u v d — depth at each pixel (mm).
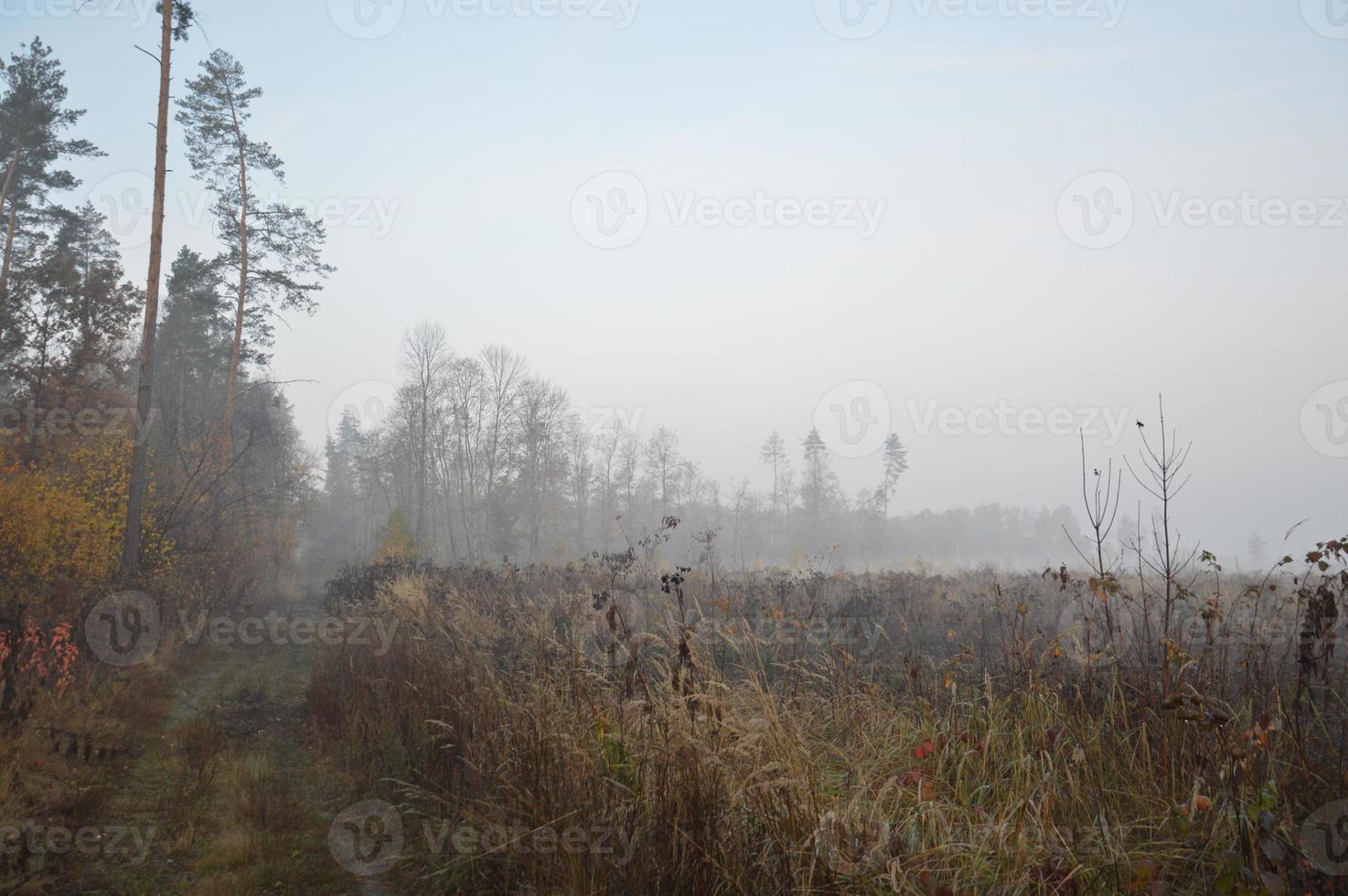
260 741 7359
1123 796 3914
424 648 7938
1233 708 4324
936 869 3389
